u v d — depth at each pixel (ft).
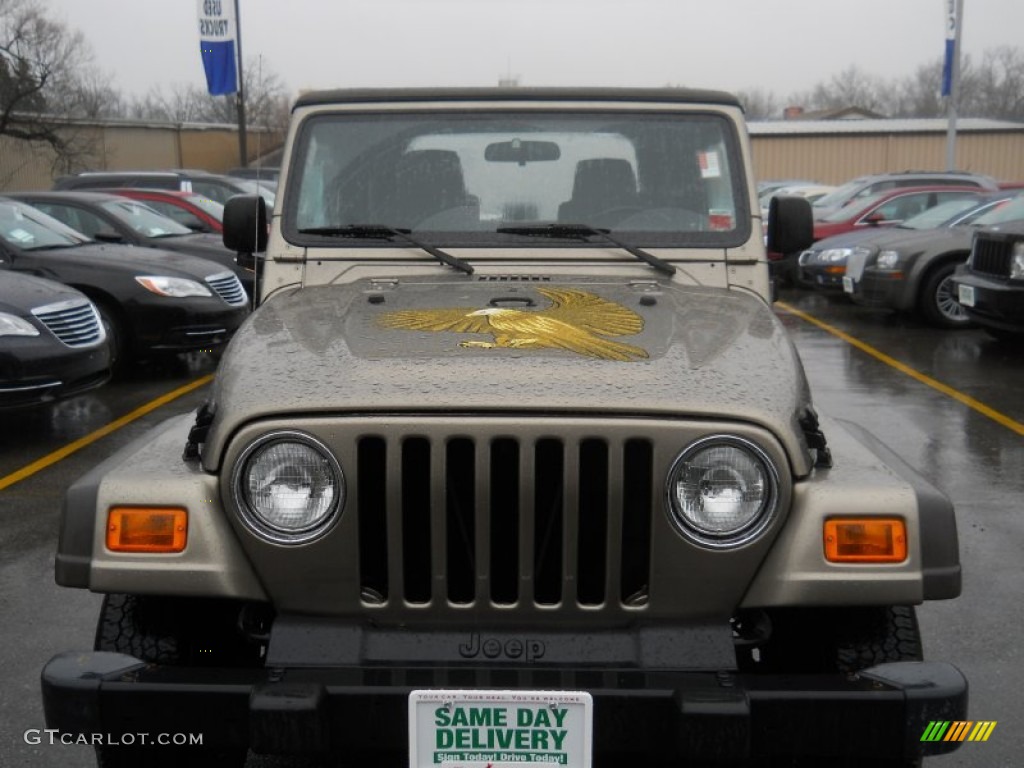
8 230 32.71
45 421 27.17
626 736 8.35
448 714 8.29
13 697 12.92
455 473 8.68
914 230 44.62
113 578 8.79
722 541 8.63
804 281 51.57
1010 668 13.70
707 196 12.97
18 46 118.83
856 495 8.78
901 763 9.27
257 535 8.68
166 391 30.91
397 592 8.71
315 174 13.07
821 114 203.92
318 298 11.57
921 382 31.37
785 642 10.01
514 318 10.53
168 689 8.46
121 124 119.96
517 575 8.73
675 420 8.59
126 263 32.24
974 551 17.74
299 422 8.60
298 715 8.19
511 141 13.09
